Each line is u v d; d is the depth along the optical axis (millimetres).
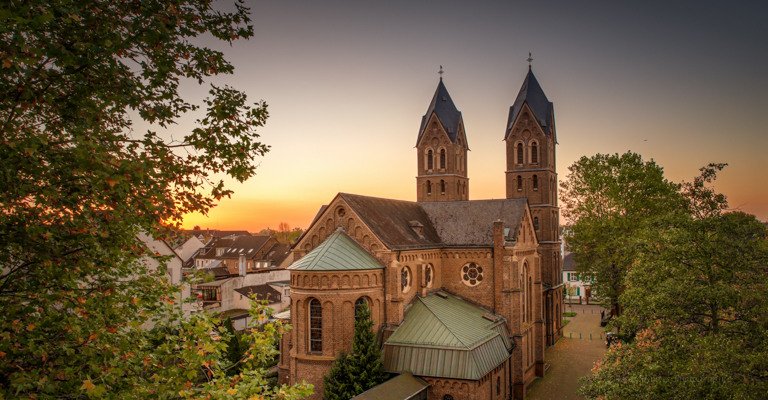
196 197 15047
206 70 14320
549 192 73875
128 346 13930
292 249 49594
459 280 54312
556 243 75938
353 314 42719
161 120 14305
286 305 90625
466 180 82375
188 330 14781
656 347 26891
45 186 12031
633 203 61906
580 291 129375
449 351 40625
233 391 14734
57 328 13203
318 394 42125
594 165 67375
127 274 15641
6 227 12484
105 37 12477
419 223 53344
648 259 29828
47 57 11891
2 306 12734
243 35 14562
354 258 44094
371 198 51969
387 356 41969
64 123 13180
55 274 13031
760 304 24125
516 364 49906
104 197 12648
